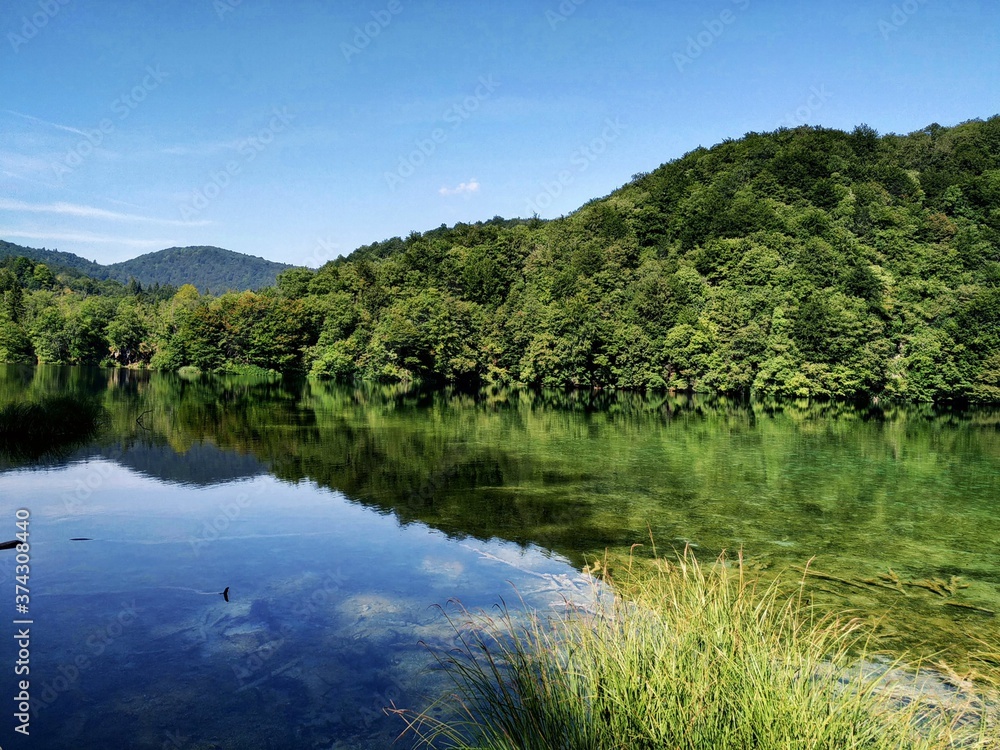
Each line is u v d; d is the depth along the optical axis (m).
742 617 4.36
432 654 7.04
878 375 45.88
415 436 24.94
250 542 11.23
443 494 15.22
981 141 75.19
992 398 42.19
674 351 50.34
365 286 72.38
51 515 12.77
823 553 11.20
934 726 3.84
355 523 12.55
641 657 4.02
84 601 8.59
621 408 40.03
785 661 3.78
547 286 62.78
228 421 27.84
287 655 7.12
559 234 74.00
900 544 11.80
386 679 6.57
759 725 3.35
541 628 7.34
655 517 13.50
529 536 11.91
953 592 9.27
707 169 82.88
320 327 66.50
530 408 38.88
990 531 12.73
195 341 65.62
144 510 13.23
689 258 62.28
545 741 3.67
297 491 15.19
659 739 3.46
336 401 40.16
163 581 9.34
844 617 8.16
